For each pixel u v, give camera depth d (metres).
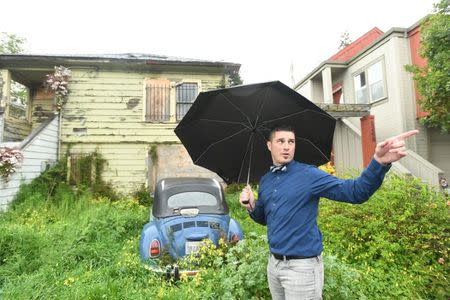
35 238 5.12
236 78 12.88
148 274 4.21
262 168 2.91
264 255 3.41
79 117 11.32
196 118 2.61
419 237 4.34
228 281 3.27
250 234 4.00
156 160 11.40
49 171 9.92
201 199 5.16
